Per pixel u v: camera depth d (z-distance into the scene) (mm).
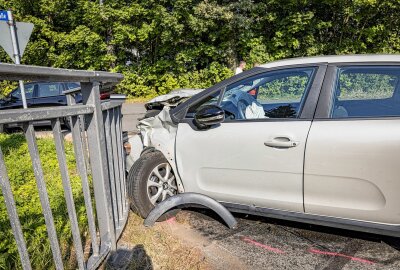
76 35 16812
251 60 17312
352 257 2639
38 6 17094
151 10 17125
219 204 3100
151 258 2633
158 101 8117
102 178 2432
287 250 2768
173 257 2664
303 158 2592
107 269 2453
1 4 16406
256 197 2885
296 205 2711
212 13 16219
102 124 2422
